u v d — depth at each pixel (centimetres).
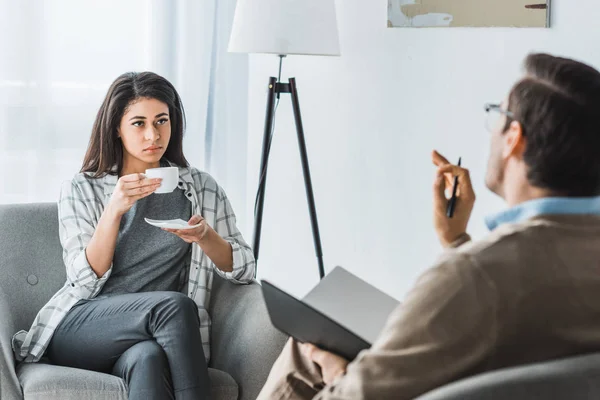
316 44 269
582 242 114
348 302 163
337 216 309
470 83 267
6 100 283
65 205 226
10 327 214
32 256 228
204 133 322
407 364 111
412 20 276
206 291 232
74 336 210
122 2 304
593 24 239
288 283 326
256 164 329
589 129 117
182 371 195
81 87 299
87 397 192
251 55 325
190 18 312
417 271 289
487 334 109
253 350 203
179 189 235
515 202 125
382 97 290
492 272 110
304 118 312
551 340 110
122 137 228
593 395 102
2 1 280
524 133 122
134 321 204
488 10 259
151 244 227
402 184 289
